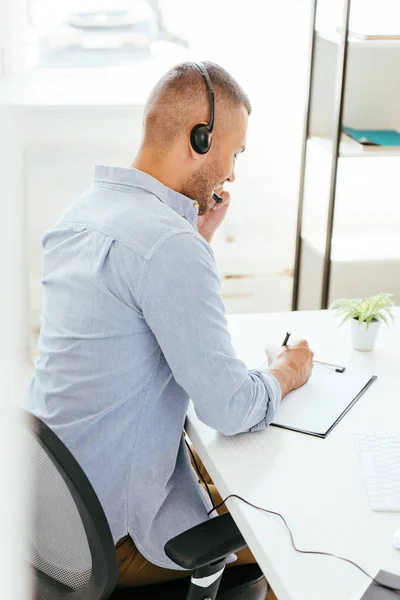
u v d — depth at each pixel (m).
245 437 1.25
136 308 1.17
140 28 2.72
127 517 1.21
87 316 1.18
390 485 1.11
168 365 1.23
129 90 2.71
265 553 0.97
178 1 2.70
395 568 0.94
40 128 2.63
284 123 2.82
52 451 0.95
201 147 1.28
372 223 2.96
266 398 1.25
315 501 1.08
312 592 0.90
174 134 1.28
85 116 2.65
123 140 2.72
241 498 1.08
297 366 1.40
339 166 2.86
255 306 3.07
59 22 2.66
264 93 2.79
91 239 1.21
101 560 1.01
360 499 1.09
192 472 1.33
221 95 1.30
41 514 1.07
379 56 2.68
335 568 0.94
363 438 1.23
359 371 1.47
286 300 3.07
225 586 1.26
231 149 1.35
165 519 1.25
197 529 1.11
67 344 1.21
